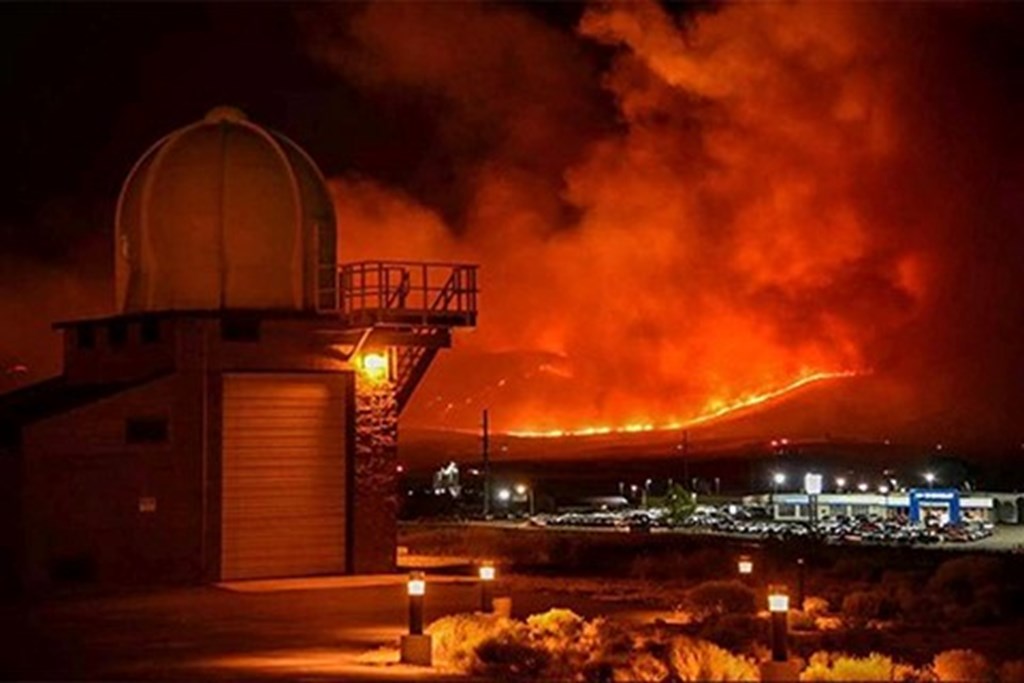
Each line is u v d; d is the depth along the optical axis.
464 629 26.33
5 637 27.98
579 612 34.66
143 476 39.47
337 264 43.69
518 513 116.69
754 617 32.12
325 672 22.89
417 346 42.69
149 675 22.38
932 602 37.81
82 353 43.44
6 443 39.28
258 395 40.75
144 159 43.34
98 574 38.97
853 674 21.70
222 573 39.88
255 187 41.97
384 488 42.44
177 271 41.75
